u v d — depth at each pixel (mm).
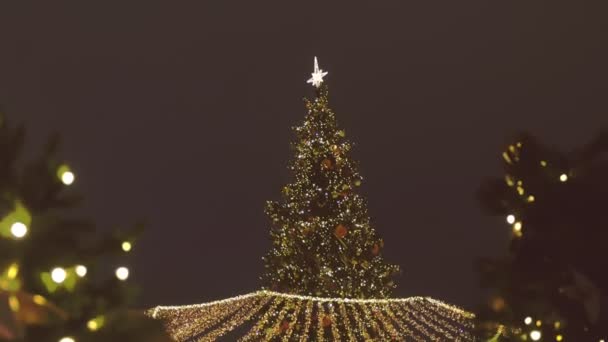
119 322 3205
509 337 4074
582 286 3820
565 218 3791
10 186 3408
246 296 16312
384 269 17375
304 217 17422
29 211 3371
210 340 15953
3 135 3439
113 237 3484
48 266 3252
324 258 17109
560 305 3770
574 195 3793
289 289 17125
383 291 17188
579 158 3883
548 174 3883
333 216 17312
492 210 4043
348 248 17125
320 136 17766
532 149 3949
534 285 3857
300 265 17141
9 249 3217
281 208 17609
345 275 17047
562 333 3842
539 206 3828
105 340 3170
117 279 3424
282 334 16641
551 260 3793
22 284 3270
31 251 3246
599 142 3885
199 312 15562
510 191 3980
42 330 3143
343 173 17641
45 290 3285
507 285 3898
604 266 3732
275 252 17484
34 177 3436
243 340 16531
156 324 3246
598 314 3789
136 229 3545
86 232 3406
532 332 3891
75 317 3244
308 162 17641
